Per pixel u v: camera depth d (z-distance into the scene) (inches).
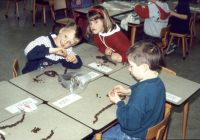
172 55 169.5
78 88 68.3
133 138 60.6
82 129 52.0
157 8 137.3
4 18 231.3
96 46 101.3
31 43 77.9
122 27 138.7
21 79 72.5
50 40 80.6
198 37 206.1
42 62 83.6
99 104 61.6
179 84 74.9
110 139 62.8
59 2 177.3
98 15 86.3
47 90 67.2
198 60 163.9
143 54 52.6
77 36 77.7
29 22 223.9
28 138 48.8
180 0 160.9
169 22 168.7
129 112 52.6
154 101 52.7
